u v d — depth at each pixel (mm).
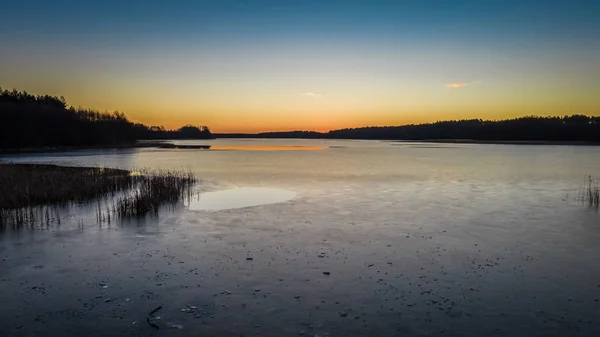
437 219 15242
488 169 36312
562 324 6945
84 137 86000
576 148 86500
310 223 14516
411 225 14242
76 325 6867
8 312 7355
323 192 22297
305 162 45688
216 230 13453
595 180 27750
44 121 80125
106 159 50375
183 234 12906
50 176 23875
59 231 13250
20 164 41125
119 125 101188
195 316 7207
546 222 14766
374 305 7680
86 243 11852
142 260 10312
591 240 12281
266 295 8125
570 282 8859
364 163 44031
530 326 6879
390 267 9805
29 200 17688
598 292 8305
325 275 9250
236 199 19875
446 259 10438
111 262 10148
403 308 7551
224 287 8539
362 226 14062
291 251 11086
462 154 63344
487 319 7121
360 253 10914
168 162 45594
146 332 6633
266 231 13320
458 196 20844
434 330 6734
